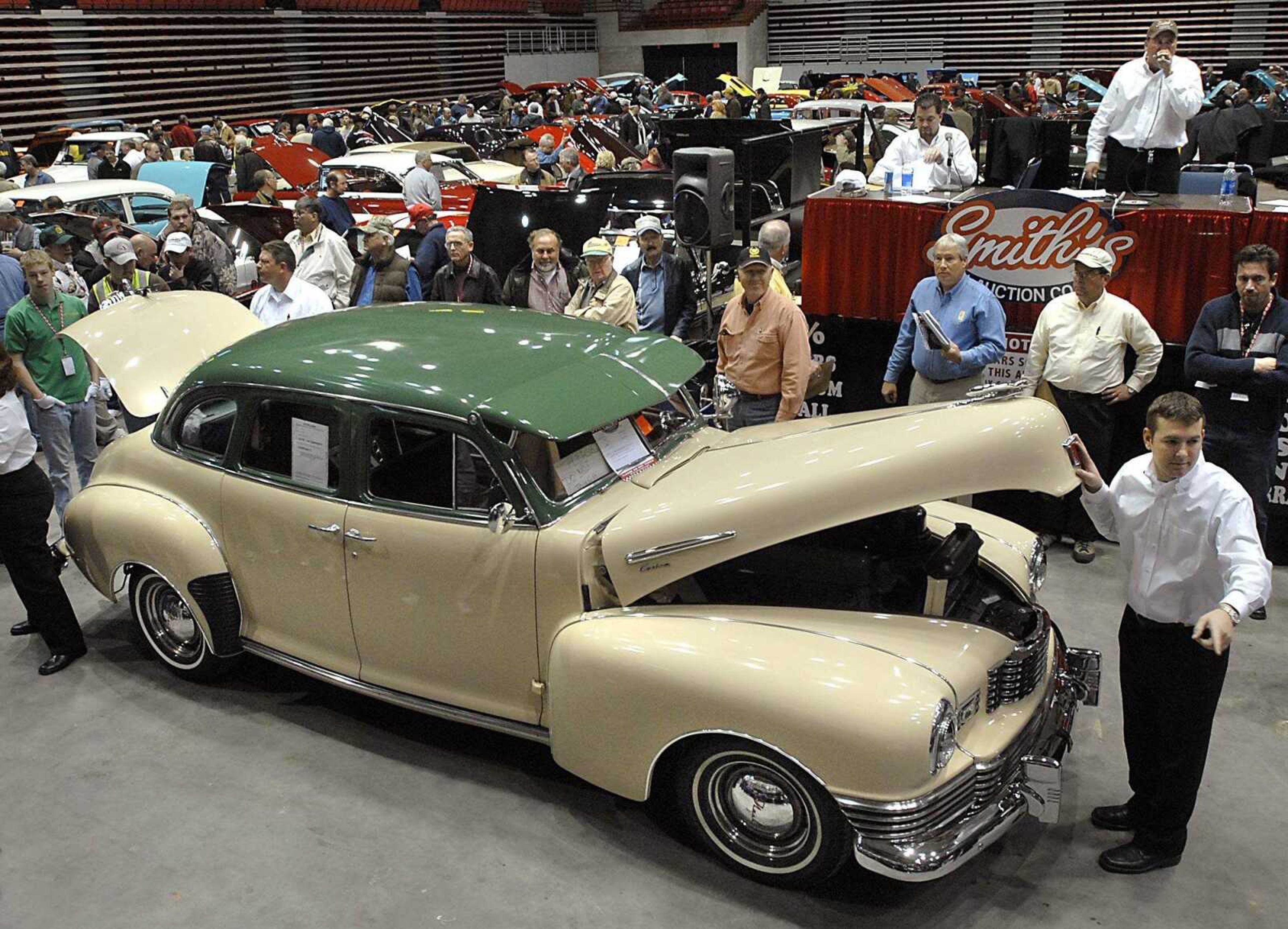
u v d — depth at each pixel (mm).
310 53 30344
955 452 3496
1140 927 3479
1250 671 5039
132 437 5117
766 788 3562
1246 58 33000
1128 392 5824
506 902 3652
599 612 3820
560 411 3943
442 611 4094
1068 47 35719
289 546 4410
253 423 4484
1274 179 11352
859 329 6977
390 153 15242
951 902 3605
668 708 3523
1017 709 3707
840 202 6703
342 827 4066
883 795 3227
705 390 6359
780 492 3609
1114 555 6305
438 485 4031
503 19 37656
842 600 3939
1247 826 3984
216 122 22891
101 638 5629
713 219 6883
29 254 6340
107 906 3691
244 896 3717
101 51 24578
